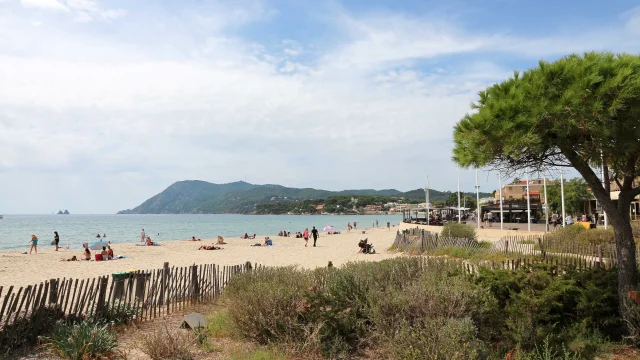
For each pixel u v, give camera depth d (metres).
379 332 5.90
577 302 6.82
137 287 9.07
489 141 6.38
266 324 6.40
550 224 45.53
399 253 24.84
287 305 6.45
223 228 103.19
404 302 5.84
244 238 52.28
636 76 5.55
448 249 20.84
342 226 120.94
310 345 5.96
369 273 7.71
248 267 12.04
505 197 84.00
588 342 5.79
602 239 20.09
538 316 6.04
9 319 6.43
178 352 6.04
